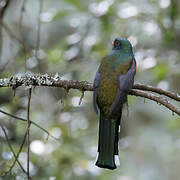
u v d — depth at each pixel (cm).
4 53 1258
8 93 1292
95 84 808
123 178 1277
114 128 781
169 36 1260
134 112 1438
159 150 1381
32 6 1501
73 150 1117
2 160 988
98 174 1095
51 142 1133
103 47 1287
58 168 1072
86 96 1295
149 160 1373
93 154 1134
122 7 1301
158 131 1405
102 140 777
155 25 1270
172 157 1369
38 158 1081
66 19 1384
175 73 1245
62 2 1397
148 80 1269
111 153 769
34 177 1050
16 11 1497
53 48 1334
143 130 1420
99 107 798
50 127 1216
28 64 1218
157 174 1352
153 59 1245
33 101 1307
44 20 1337
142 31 1263
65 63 1270
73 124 1261
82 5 1337
